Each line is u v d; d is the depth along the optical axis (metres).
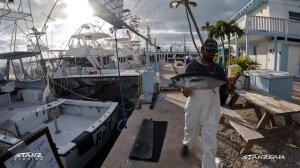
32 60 6.61
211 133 2.53
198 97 2.58
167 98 6.76
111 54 13.04
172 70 18.11
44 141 2.53
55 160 2.63
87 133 4.22
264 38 14.13
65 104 6.07
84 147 4.07
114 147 3.45
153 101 6.20
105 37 11.86
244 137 3.03
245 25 12.52
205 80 2.44
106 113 5.17
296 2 14.50
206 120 2.60
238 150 3.29
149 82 6.71
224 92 2.74
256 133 3.12
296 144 3.43
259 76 5.60
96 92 8.24
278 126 3.73
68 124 5.39
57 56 10.73
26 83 6.61
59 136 4.73
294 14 14.62
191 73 2.49
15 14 6.14
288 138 3.57
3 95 5.91
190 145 2.97
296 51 13.14
